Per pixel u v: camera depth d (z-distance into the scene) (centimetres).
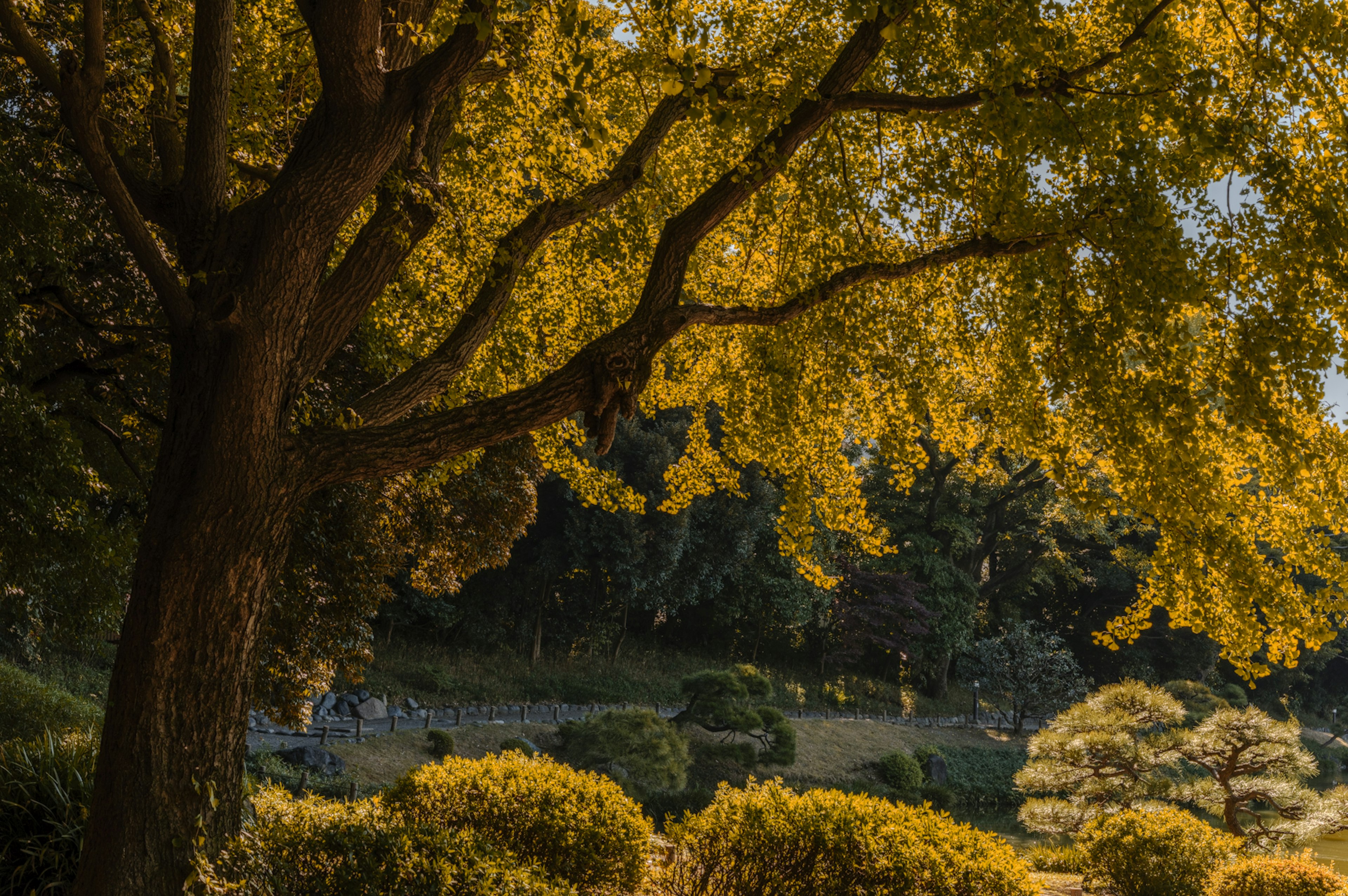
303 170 445
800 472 704
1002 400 602
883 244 648
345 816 489
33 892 506
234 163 595
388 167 468
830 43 593
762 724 2292
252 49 654
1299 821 1279
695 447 823
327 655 1034
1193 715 3167
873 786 2545
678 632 3481
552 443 838
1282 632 452
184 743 405
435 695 2469
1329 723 4538
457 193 714
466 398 808
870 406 716
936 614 3384
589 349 491
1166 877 1067
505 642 2925
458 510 1131
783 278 677
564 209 564
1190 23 536
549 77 562
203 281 426
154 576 408
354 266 496
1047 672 3375
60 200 713
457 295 777
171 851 395
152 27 483
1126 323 466
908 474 704
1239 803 1358
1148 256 430
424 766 684
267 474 426
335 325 491
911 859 588
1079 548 3941
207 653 412
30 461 636
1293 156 456
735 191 535
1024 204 496
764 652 3588
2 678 1046
